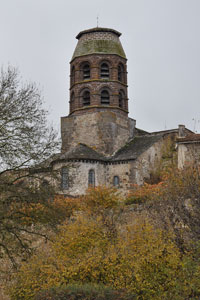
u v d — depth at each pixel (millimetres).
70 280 16484
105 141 45531
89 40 48688
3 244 20719
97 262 16562
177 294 14250
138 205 28906
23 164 20812
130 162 42688
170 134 48812
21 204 20125
